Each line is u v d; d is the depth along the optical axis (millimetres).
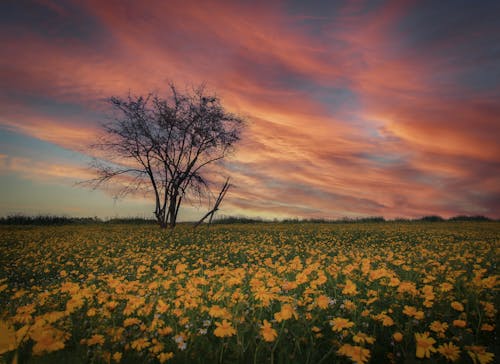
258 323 3342
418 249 11562
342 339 3084
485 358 2438
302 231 19641
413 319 3424
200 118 25594
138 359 2715
